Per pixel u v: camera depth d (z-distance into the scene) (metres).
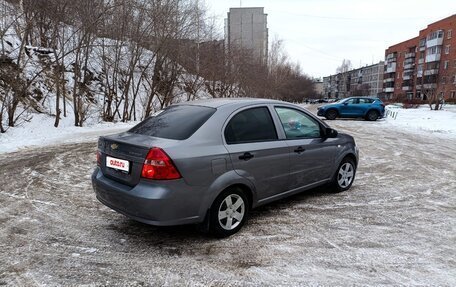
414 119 21.61
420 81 68.75
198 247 3.51
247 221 4.21
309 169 4.68
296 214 4.46
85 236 3.73
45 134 12.02
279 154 4.17
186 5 18.91
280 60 55.62
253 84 31.61
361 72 113.56
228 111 3.88
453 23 58.34
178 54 18.78
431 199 5.19
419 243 3.64
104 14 14.41
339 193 5.42
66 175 6.33
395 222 4.23
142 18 16.78
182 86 21.72
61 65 15.41
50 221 4.13
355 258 3.30
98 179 3.78
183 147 3.34
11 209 4.51
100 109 17.67
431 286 2.84
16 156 8.02
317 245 3.57
